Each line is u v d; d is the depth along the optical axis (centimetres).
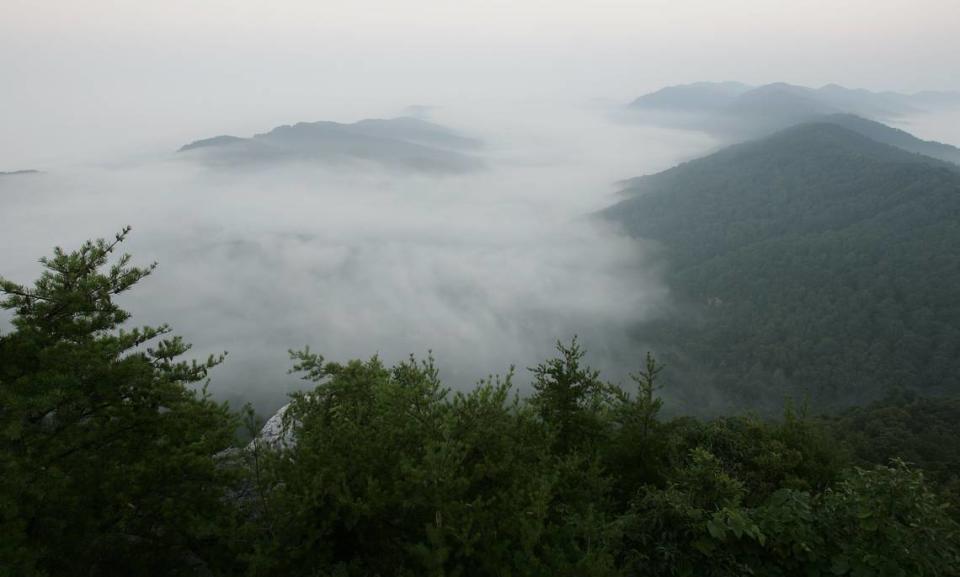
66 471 566
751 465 733
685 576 512
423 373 656
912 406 7394
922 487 531
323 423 711
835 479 711
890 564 490
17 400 523
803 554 523
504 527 490
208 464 605
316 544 520
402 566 466
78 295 614
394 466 561
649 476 699
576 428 784
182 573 546
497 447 607
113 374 595
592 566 445
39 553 472
